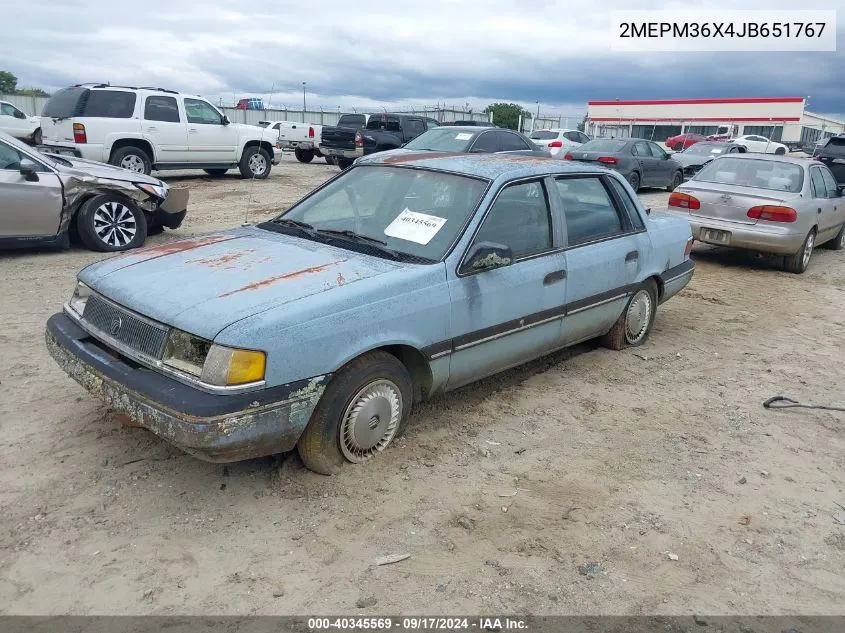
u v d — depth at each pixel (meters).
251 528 3.30
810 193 9.83
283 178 18.70
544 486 3.82
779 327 7.19
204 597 2.85
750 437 4.57
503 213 4.49
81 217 8.61
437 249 4.15
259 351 3.18
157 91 15.34
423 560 3.14
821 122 53.97
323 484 3.68
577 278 4.97
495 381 5.29
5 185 7.87
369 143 20.31
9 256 8.46
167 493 3.54
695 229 9.77
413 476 3.83
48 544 3.12
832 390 5.46
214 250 4.17
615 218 5.54
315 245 4.25
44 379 4.81
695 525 3.54
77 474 3.66
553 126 53.59
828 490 3.95
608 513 3.59
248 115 40.16
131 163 14.91
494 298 4.30
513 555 3.21
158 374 3.33
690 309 7.76
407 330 3.82
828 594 3.08
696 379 5.55
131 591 2.87
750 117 48.66
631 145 18.55
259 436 3.24
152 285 3.65
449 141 13.84
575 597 2.96
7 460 3.75
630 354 6.04
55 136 14.51
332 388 3.59
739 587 3.09
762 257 10.93
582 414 4.78
